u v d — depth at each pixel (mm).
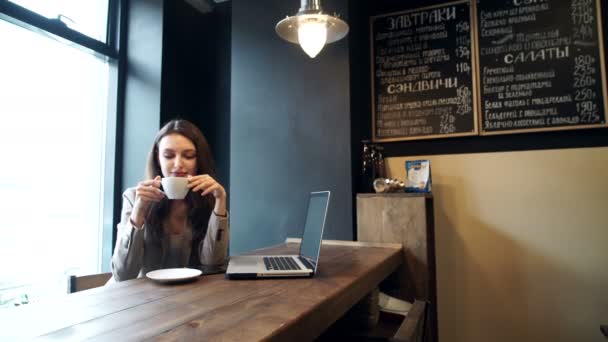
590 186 1952
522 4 2104
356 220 2047
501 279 2074
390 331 1380
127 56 2572
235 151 2305
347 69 2061
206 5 2863
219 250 1294
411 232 1834
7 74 1993
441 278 2180
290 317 716
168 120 2512
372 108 2365
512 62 2102
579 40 1988
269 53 2275
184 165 1306
